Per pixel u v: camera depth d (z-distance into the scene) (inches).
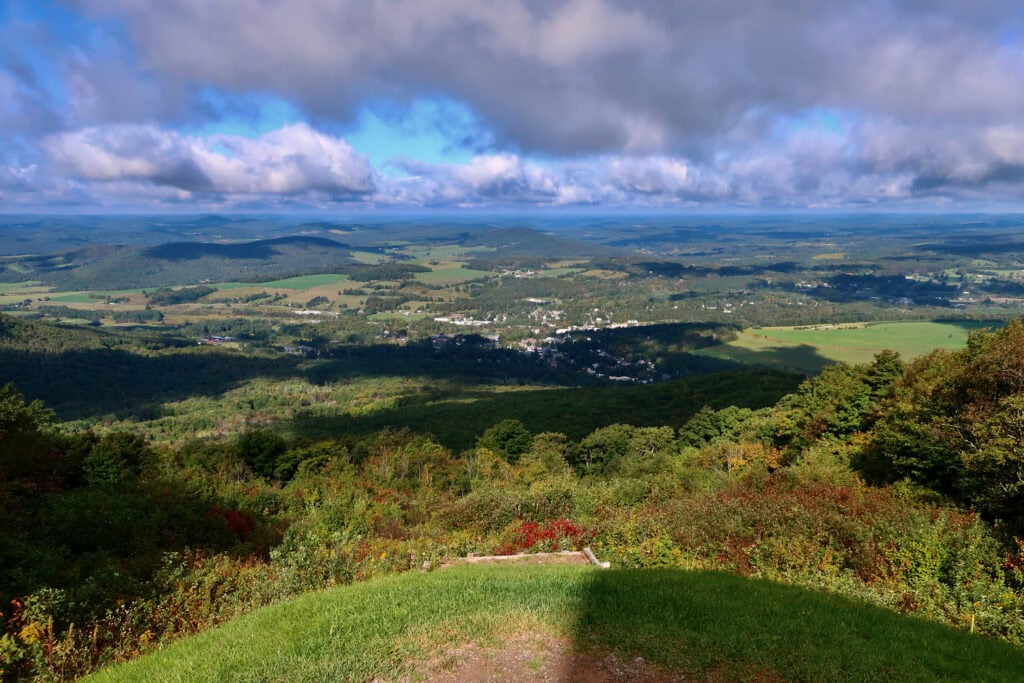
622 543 500.4
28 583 363.6
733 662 242.2
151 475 1017.5
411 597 313.4
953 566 373.1
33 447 803.4
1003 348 672.4
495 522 668.7
